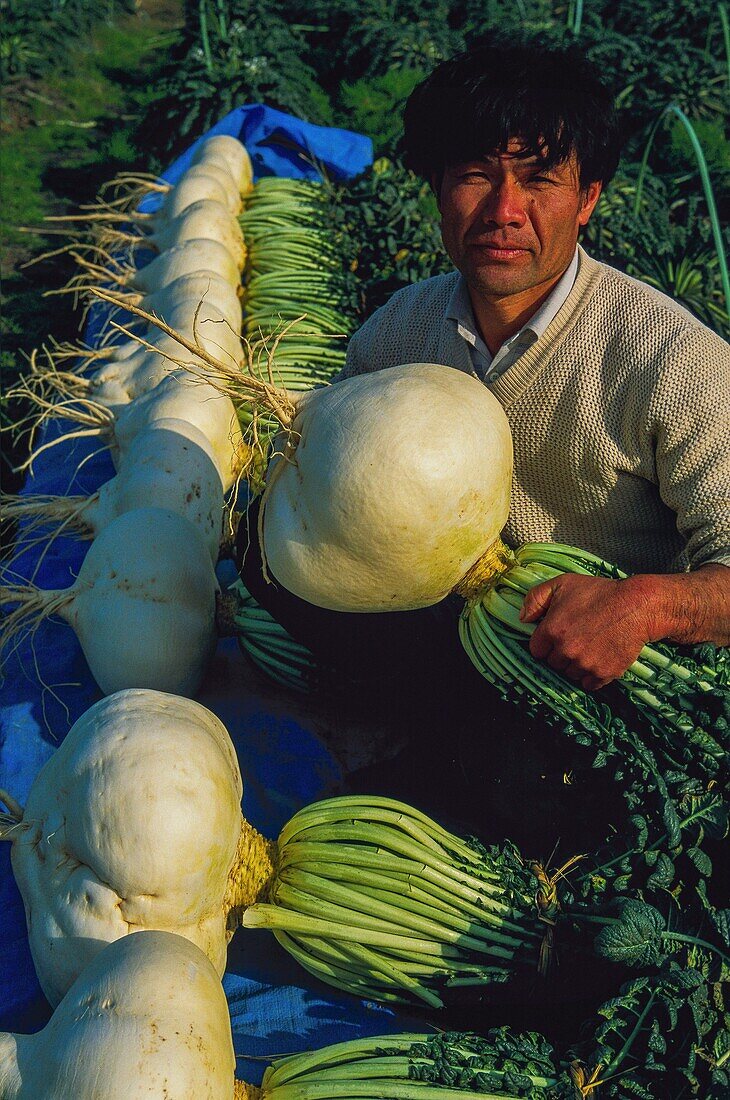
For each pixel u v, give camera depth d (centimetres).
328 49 995
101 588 256
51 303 601
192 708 204
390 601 203
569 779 200
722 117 840
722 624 186
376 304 456
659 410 200
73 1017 159
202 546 269
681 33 935
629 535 225
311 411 201
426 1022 195
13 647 287
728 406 198
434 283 244
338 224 493
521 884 188
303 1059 172
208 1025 158
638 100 826
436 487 185
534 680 193
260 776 248
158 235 490
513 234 199
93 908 183
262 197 525
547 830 209
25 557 326
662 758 188
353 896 191
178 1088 150
